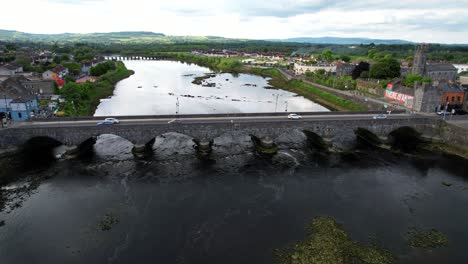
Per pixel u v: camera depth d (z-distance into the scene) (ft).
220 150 286.05
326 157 276.41
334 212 190.29
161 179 228.84
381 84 490.90
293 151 289.12
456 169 254.88
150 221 177.99
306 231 171.53
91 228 170.81
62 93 402.11
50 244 157.79
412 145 309.83
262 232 170.19
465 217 188.85
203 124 268.00
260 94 588.09
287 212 189.37
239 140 313.12
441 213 192.44
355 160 270.67
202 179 230.27
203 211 188.96
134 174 235.61
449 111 372.58
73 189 211.00
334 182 229.25
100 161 255.50
